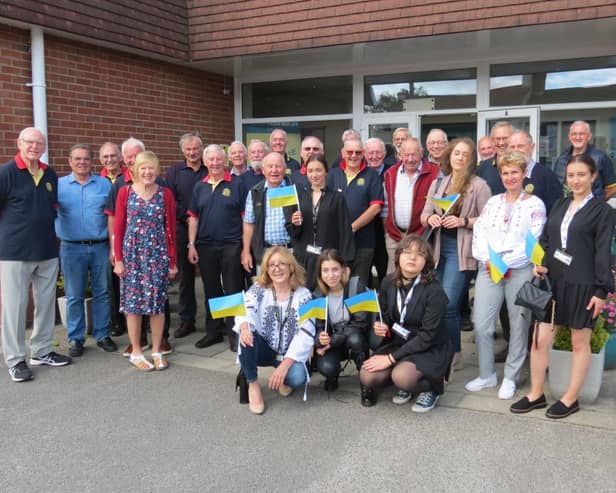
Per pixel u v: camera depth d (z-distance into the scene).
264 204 5.23
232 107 9.99
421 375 4.11
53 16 6.80
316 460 3.58
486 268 4.52
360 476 3.38
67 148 7.36
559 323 4.02
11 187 4.98
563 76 8.29
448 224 4.66
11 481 3.41
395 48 8.12
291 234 5.08
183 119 9.06
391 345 4.39
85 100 7.55
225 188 5.76
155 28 8.12
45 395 4.68
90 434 3.99
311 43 7.99
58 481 3.41
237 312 4.33
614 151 8.15
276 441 3.84
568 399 4.11
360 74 9.30
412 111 9.15
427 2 7.38
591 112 8.22
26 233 5.04
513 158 4.28
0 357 5.60
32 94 6.97
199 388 4.81
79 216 5.64
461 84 8.84
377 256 6.18
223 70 9.48
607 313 4.90
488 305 4.53
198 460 3.61
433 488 3.24
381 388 4.51
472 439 3.80
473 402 4.39
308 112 9.74
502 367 5.18
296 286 4.52
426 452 3.64
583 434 3.83
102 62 7.74
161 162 8.71
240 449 3.74
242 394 4.45
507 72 8.57
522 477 3.33
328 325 4.62
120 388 4.83
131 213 5.14
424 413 4.22
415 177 5.34
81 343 5.72
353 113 9.44
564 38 7.65
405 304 4.25
